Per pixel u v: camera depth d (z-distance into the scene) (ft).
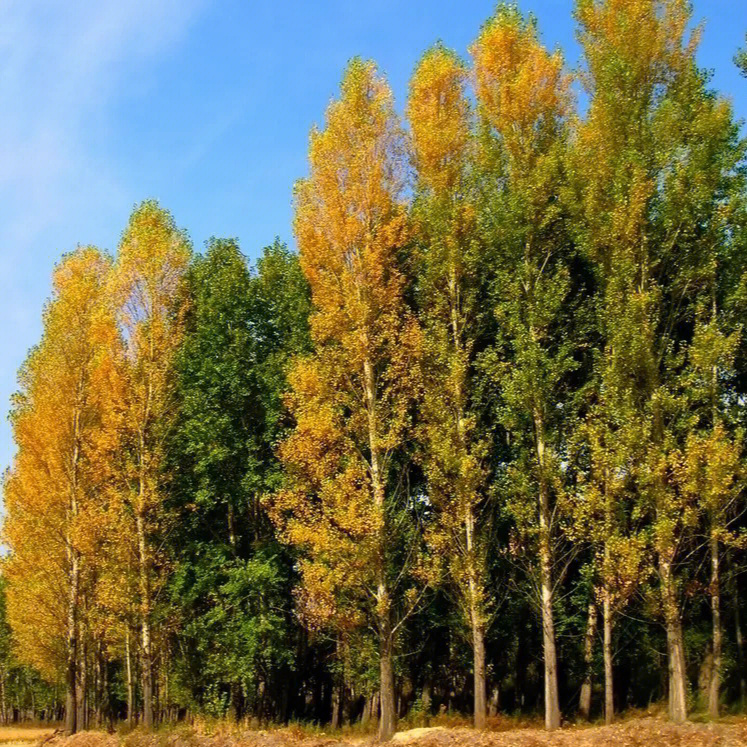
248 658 92.53
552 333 81.56
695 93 79.15
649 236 76.18
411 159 89.35
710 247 75.92
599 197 77.87
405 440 83.71
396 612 86.43
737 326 74.69
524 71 84.89
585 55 83.76
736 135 82.07
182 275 107.86
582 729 69.92
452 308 84.84
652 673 99.81
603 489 74.64
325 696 121.80
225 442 101.14
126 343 102.73
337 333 85.25
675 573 80.74
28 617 112.47
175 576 99.60
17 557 114.62
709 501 67.67
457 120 88.33
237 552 105.19
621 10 81.00
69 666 106.42
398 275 87.10
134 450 102.47
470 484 77.97
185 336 106.93
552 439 77.30
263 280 112.27
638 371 73.15
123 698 118.83
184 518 106.01
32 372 119.75
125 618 96.68
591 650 86.12
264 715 106.32
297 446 81.66
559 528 80.84
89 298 114.21
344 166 87.04
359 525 76.18
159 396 101.86
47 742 100.68
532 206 82.23
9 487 113.91
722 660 79.51
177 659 107.65
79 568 107.96
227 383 102.94
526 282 81.35
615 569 70.90
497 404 86.12
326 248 85.92
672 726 62.34
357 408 83.30
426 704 93.86
